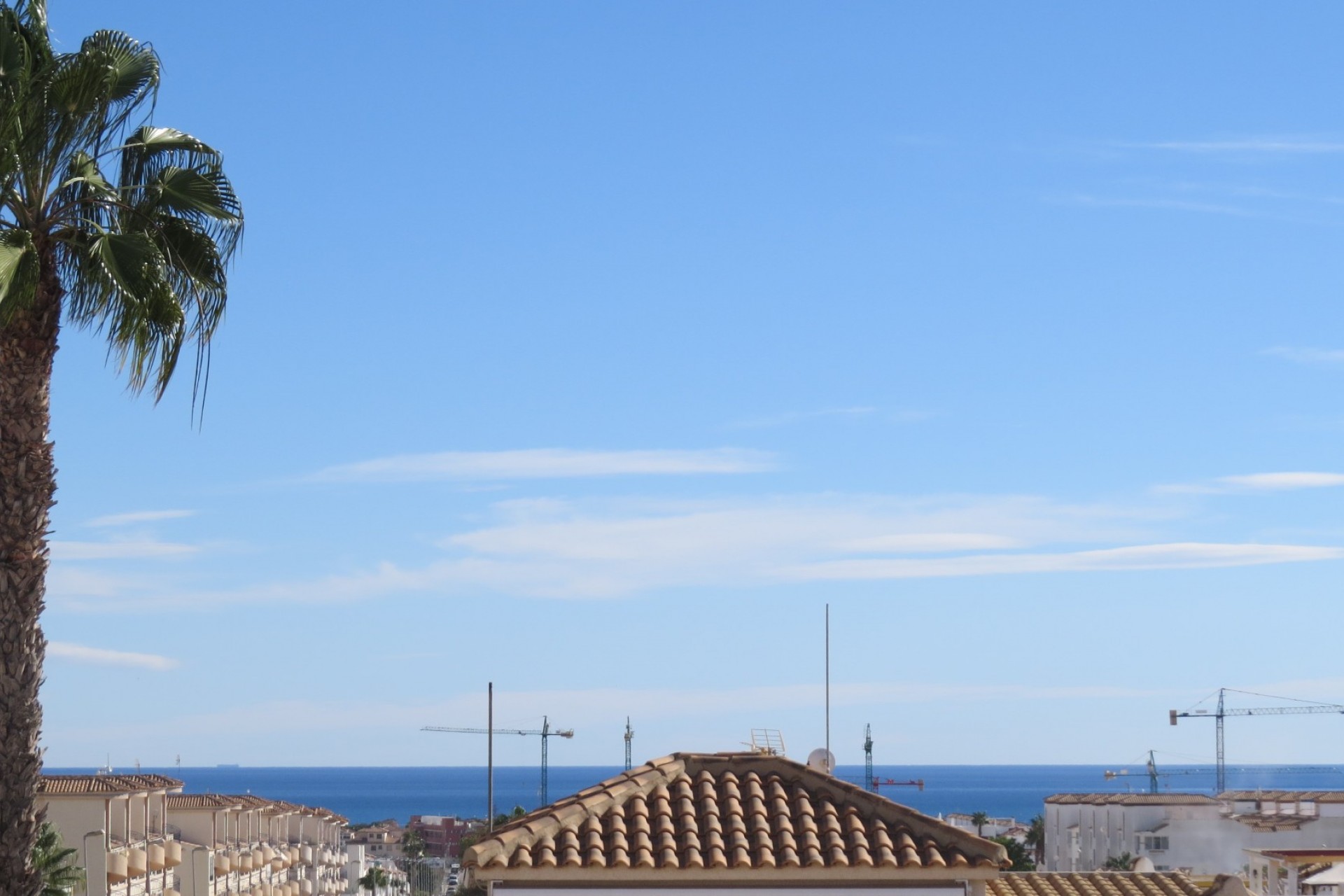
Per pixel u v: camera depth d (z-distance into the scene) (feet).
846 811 64.18
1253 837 401.49
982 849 60.90
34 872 62.54
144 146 71.26
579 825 62.39
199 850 275.39
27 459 63.16
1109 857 422.00
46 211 66.85
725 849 61.36
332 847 402.31
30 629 62.75
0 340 63.77
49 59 67.41
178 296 70.44
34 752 62.54
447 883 620.90
